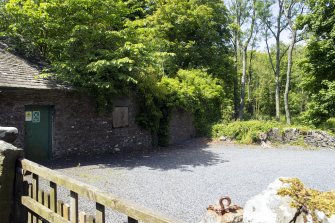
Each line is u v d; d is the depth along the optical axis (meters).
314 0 20.83
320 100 20.55
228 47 29.34
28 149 11.03
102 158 12.73
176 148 16.83
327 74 21.08
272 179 9.82
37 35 12.88
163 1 24.91
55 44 11.78
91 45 12.38
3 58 11.48
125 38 12.99
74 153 12.53
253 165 12.21
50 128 11.82
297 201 2.50
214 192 8.12
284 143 18.17
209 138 20.31
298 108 43.56
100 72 11.87
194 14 24.80
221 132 20.23
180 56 25.19
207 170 11.02
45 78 11.57
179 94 17.72
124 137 14.84
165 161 12.66
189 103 19.02
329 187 9.07
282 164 12.52
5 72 10.52
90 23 12.94
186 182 9.12
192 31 26.34
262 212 2.54
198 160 13.12
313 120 20.78
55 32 12.75
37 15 11.98
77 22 12.30
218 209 2.94
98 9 12.66
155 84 15.82
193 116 21.30
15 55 12.34
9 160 4.25
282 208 2.49
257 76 48.19
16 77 10.62
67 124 12.27
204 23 25.73
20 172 4.25
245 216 2.63
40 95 11.28
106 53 12.00
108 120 13.97
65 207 3.49
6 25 12.77
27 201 4.04
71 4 11.89
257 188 8.66
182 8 24.84
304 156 14.69
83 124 12.88
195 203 7.13
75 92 12.38
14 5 12.14
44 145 11.64
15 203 4.30
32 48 12.92
